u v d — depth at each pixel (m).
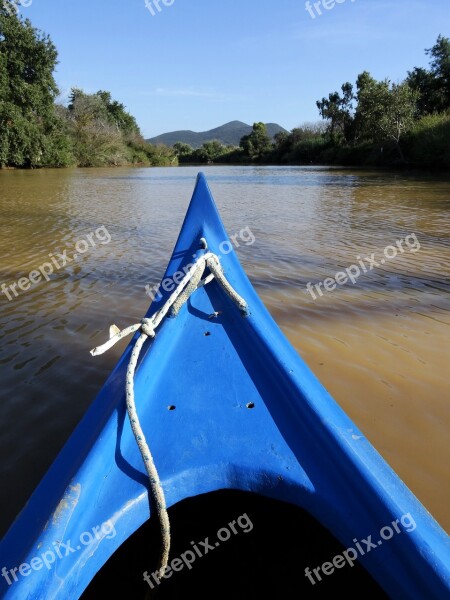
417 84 37.16
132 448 1.87
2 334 4.27
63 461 1.89
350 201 12.95
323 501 1.68
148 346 2.58
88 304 4.96
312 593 1.81
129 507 1.63
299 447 1.88
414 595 1.38
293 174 27.86
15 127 31.03
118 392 2.20
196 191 4.10
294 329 4.28
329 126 51.16
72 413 3.12
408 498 1.61
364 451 1.80
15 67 31.08
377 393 3.31
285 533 2.01
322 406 2.03
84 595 1.77
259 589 1.82
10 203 13.07
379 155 34.75
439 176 22.02
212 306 3.01
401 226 8.85
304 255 6.78
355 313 4.62
